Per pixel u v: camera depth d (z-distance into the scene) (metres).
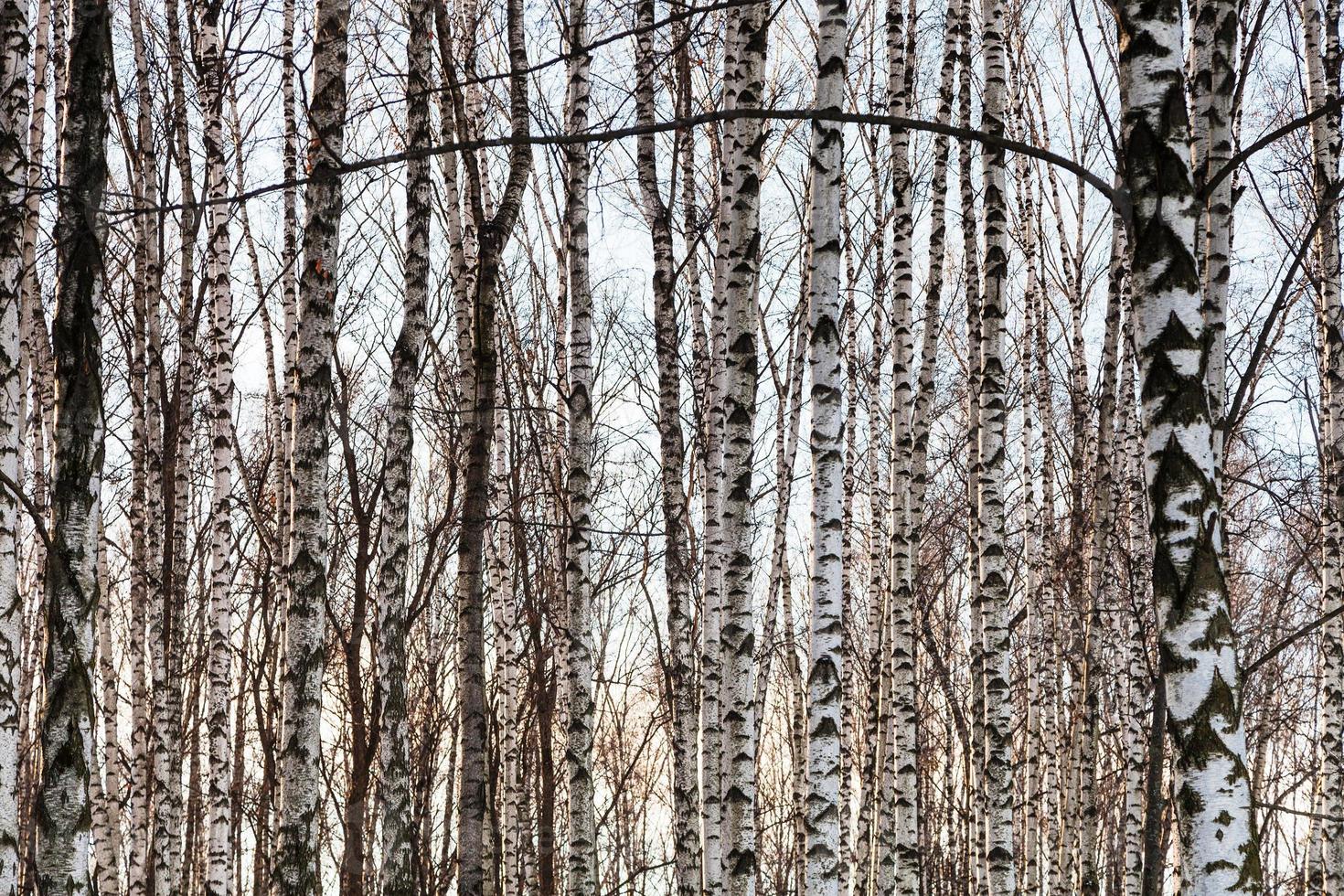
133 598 11.84
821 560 6.89
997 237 9.71
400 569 9.38
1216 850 3.56
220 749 11.48
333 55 7.62
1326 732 11.30
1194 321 3.80
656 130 3.64
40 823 5.95
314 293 7.59
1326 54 10.37
